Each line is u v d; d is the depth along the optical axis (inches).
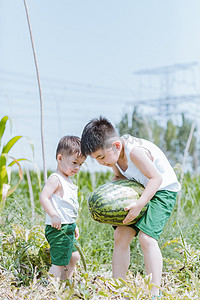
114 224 123.5
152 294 114.0
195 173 374.9
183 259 150.2
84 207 204.5
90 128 124.1
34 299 112.4
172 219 187.6
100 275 133.3
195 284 115.6
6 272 130.2
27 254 144.4
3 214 167.6
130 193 121.6
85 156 127.4
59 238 131.7
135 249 162.7
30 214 191.5
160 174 122.8
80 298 113.8
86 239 170.1
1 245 145.2
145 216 122.3
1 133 185.5
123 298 112.6
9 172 163.2
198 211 207.6
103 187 125.0
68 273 136.4
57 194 133.6
